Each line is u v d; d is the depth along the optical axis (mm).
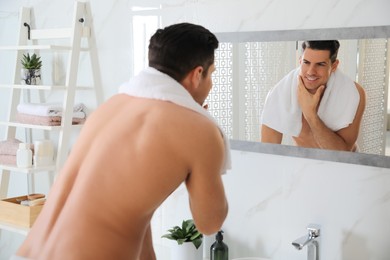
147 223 1362
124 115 1337
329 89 1713
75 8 2342
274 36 1820
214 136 1304
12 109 2643
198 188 1322
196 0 2033
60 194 1364
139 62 2238
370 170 1668
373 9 1615
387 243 1658
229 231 2033
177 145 1271
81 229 1271
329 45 1698
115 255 1272
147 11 2191
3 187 2660
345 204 1733
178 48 1323
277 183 1887
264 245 1943
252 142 1921
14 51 2801
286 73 1808
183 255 1940
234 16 1934
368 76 1629
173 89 1318
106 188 1282
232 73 1943
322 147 1749
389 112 1595
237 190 1998
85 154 1365
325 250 1790
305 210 1824
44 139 2691
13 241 2969
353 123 1676
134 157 1272
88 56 2443
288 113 1817
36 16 2641
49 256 1286
